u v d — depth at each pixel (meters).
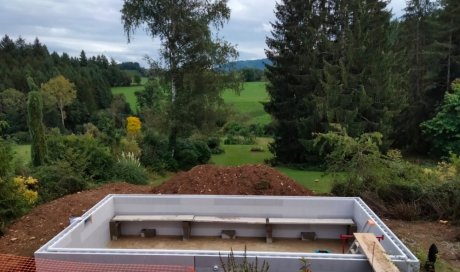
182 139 19.88
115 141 16.09
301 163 20.38
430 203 8.19
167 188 8.98
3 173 7.57
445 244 6.68
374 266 4.14
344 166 9.81
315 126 18.62
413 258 4.45
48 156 12.66
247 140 29.64
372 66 17.84
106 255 4.72
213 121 18.89
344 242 6.61
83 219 5.92
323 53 19.22
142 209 7.21
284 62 20.30
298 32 19.75
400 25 23.97
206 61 18.19
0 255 5.75
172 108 18.33
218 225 7.09
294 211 6.97
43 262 4.73
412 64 23.55
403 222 7.90
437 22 22.95
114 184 10.70
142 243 6.89
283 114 20.73
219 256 4.54
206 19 17.84
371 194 8.76
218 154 24.36
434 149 21.73
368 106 17.77
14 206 7.57
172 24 17.59
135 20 17.62
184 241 6.97
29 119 12.47
